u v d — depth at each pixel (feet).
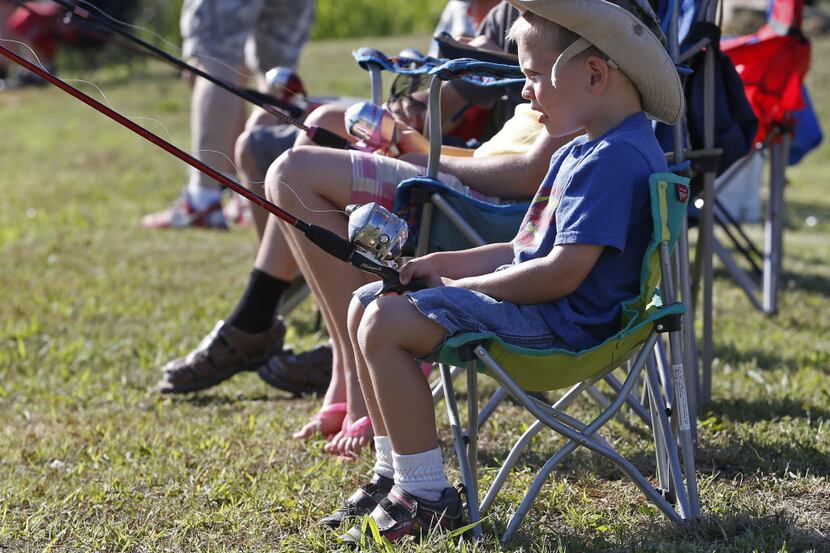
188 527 26.86
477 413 25.00
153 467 30.76
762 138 46.88
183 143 103.65
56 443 33.40
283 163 29.63
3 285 54.65
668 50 31.37
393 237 24.70
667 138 32.78
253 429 34.22
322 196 29.53
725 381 38.27
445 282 24.70
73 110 123.03
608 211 22.95
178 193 82.48
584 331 23.82
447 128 34.81
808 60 42.83
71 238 65.46
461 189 29.45
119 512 28.14
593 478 29.22
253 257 61.16
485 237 28.19
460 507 24.64
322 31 172.65
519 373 23.71
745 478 28.94
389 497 24.57
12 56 23.94
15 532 26.68
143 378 40.32
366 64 32.89
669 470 27.48
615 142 23.40
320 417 33.12
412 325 23.34
